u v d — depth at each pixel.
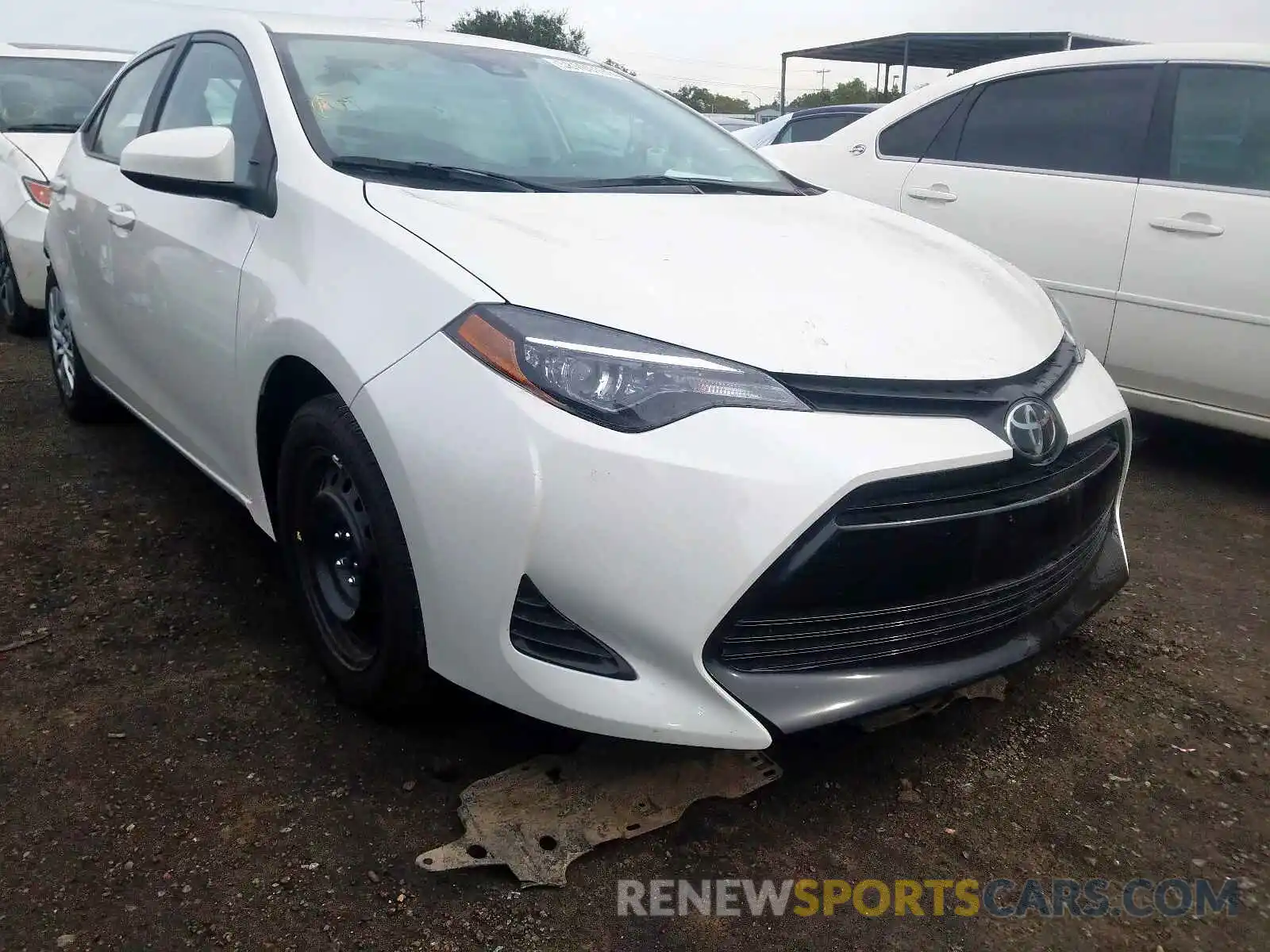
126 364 3.30
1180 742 2.29
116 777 2.01
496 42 3.20
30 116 5.96
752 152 3.28
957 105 4.64
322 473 2.23
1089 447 2.15
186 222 2.70
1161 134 3.97
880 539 1.73
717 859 1.86
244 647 2.51
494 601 1.78
